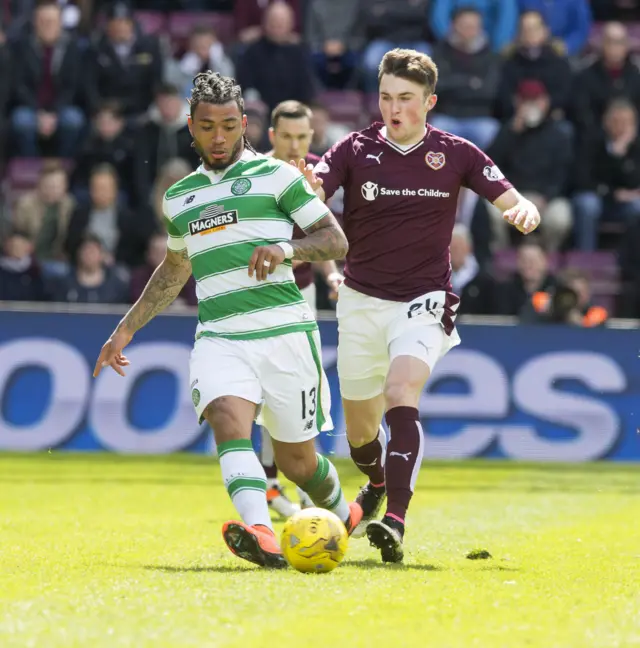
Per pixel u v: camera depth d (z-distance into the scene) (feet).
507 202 62.39
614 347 129.29
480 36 169.27
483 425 128.36
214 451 128.57
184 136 159.53
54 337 127.85
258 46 164.04
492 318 141.08
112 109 161.48
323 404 57.16
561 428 128.77
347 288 63.87
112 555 59.16
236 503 53.67
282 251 53.16
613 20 194.29
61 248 153.99
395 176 62.18
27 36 169.68
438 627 39.52
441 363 128.16
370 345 63.57
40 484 101.60
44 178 154.10
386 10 179.52
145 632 38.09
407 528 74.02
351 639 37.32
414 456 58.29
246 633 38.01
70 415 127.24
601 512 84.64
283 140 82.69
